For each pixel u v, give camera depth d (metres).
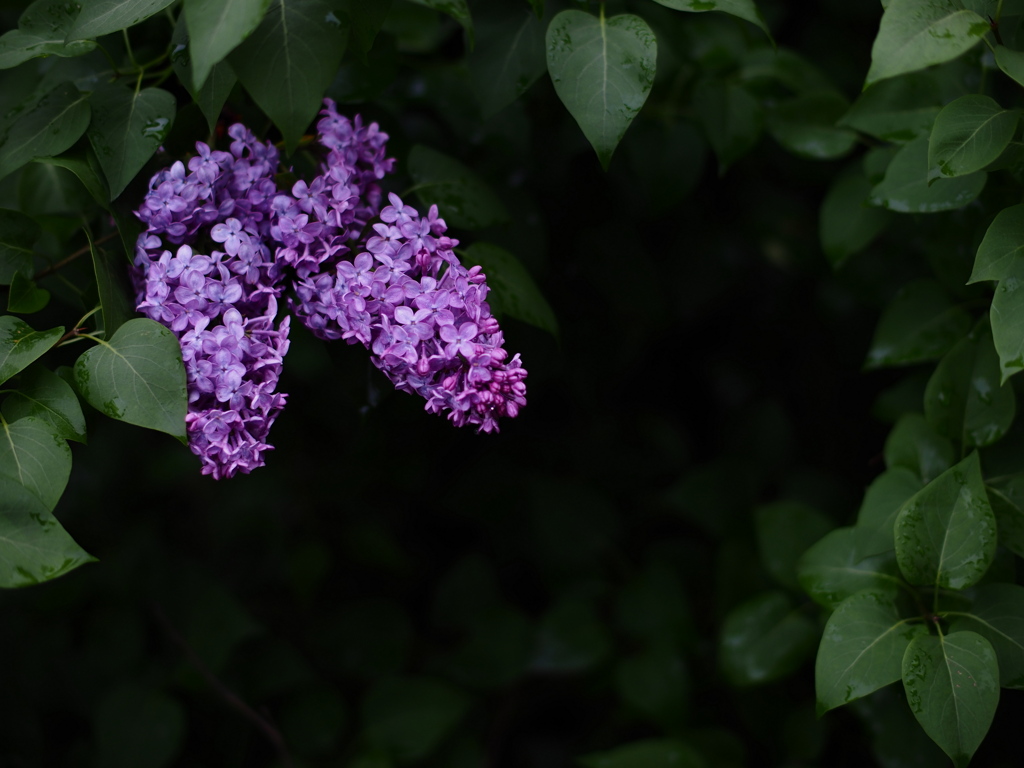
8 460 1.21
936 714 1.22
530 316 1.32
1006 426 1.31
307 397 1.54
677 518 1.73
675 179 1.48
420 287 1.24
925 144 1.32
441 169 1.35
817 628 1.41
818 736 1.49
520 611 1.59
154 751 1.50
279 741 1.52
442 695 1.53
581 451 1.69
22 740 1.55
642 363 1.78
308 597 1.62
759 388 1.76
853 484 1.65
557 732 1.73
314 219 1.27
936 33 1.21
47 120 1.27
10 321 1.23
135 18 1.23
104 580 1.58
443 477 1.74
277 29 1.21
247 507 1.66
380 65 1.35
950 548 1.25
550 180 1.50
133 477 1.69
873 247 1.48
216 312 1.24
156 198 1.25
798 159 1.55
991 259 1.23
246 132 1.27
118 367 1.22
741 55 1.47
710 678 1.56
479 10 1.34
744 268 1.63
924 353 1.37
